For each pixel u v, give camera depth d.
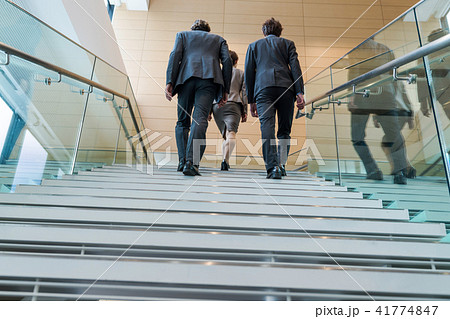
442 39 1.71
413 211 1.97
